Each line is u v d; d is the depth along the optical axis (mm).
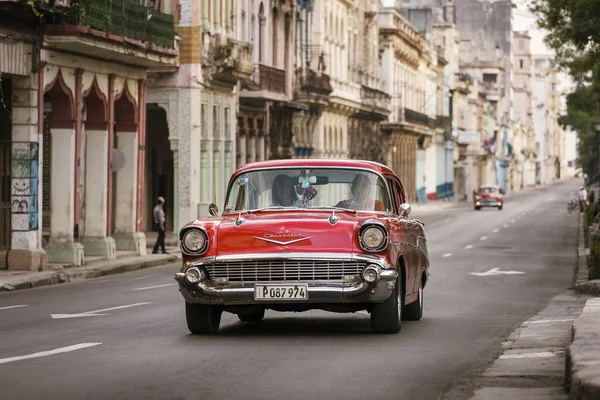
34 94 38250
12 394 12625
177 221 55531
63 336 18609
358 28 101500
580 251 51062
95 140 44594
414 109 136125
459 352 16781
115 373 14133
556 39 54938
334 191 19438
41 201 38875
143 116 48969
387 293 18141
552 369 14711
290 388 13094
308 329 19766
